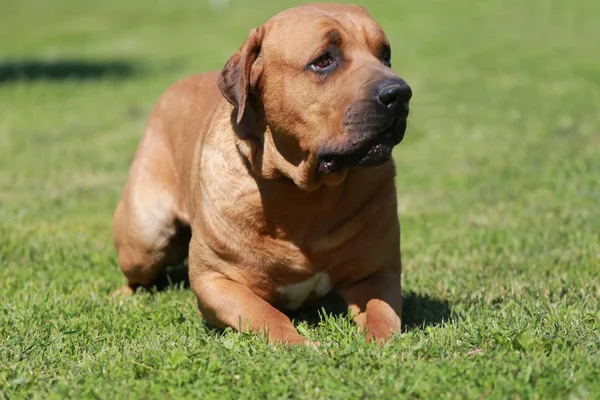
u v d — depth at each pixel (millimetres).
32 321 8156
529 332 6672
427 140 19172
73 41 41969
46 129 22078
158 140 9734
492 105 23406
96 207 14312
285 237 7699
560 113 21656
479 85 27031
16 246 11680
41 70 32906
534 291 8797
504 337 6555
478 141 18781
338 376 6023
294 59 7176
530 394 5574
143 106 25281
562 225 11703
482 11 46125
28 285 9734
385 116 6746
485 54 33500
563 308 7727
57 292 9453
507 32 39156
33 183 16266
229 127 7953
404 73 30141
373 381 5945
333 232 7680
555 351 6324
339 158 7020
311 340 7195
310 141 7168
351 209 7672
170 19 48500
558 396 5574
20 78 30969
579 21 41250
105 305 8984
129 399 5902
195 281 8203
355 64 7094
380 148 6895
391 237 7969
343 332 7113
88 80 30391
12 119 23547
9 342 7457
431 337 6902
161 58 35625
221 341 7164
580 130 19234
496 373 5914
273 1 53844
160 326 8008
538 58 31922
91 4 55906
